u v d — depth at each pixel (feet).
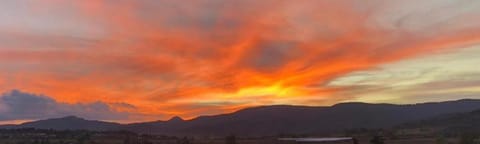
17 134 574.15
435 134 527.81
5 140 506.48
